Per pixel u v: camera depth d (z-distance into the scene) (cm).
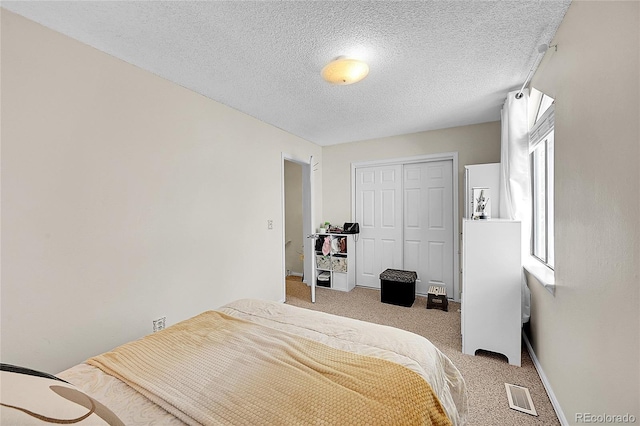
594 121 116
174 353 120
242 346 125
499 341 224
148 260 208
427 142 384
